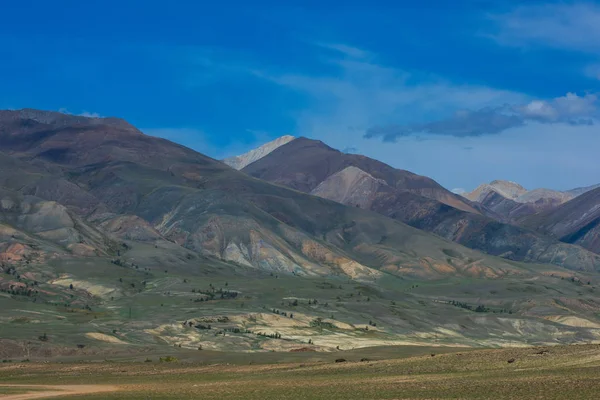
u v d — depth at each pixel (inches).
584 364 5723.4
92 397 5708.7
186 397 5452.8
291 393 5447.8
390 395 4992.6
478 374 5851.4
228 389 5984.3
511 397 4520.2
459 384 5285.4
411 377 6082.7
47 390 6560.0
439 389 5113.2
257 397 5265.8
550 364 5895.7
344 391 5388.8
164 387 6520.7
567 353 6314.0
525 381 5118.1
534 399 4384.8
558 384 4849.9
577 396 4377.5
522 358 6358.3
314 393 5374.0
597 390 4522.6
